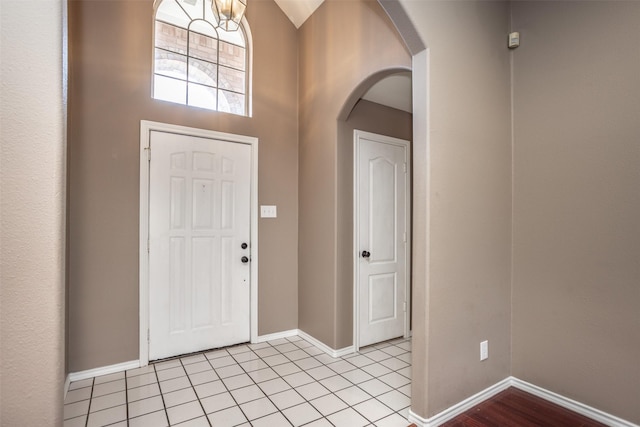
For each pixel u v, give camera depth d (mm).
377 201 3156
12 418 735
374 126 3152
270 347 3045
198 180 2896
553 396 2057
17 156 741
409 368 2613
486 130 2133
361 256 3029
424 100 1850
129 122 2605
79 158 2410
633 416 1733
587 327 1910
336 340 2842
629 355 1750
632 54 1751
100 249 2482
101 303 2484
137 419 1919
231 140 3053
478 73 2096
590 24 1907
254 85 3191
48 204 771
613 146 1815
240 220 3094
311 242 3180
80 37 2432
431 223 1848
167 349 2750
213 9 2275
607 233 1836
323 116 3029
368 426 1860
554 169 2066
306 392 2229
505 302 2240
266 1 3291
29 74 753
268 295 3236
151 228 2688
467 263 2021
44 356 764
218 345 2980
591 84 1903
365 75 2531
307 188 3260
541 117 2131
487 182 2137
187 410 2012
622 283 1779
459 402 1973
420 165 1870
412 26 1788
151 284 2684
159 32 2840
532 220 2172
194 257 2875
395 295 3279
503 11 2264
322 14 3053
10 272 732
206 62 3055
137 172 2633
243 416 1952
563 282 2018
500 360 2211
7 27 734
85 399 2127
